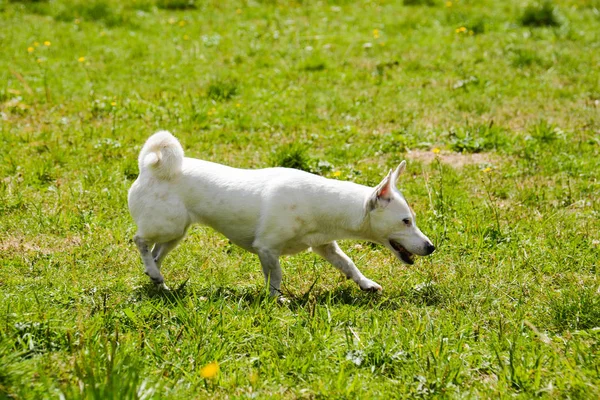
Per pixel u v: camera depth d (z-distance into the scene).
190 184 7.77
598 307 7.11
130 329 6.68
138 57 18.17
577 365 6.10
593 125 13.84
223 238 9.34
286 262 8.75
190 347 6.25
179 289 7.84
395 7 23.86
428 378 5.93
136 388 5.28
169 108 14.28
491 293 7.84
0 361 5.54
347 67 17.58
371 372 6.08
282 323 6.90
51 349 6.14
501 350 6.50
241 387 5.85
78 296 7.36
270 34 20.36
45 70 16.44
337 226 7.84
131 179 11.12
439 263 8.70
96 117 13.89
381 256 8.99
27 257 8.49
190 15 22.73
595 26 21.34
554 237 9.25
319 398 5.73
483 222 9.66
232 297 7.68
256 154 12.22
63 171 11.24
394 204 7.71
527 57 17.73
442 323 6.98
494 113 14.65
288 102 14.93
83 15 21.86
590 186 10.93
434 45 19.33
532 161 12.12
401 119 14.22
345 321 7.00
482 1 24.44
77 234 9.25
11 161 11.26
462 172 11.67
